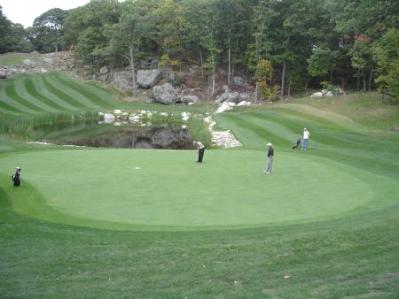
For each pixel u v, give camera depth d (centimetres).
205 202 2027
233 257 1273
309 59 7900
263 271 1159
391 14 5397
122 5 10519
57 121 6994
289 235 1479
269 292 1021
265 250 1327
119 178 2478
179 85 8919
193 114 7375
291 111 6188
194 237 1489
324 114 5812
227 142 4816
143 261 1254
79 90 8962
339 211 1936
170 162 3044
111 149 3769
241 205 1995
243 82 9069
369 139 4419
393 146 4034
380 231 1476
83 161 3039
